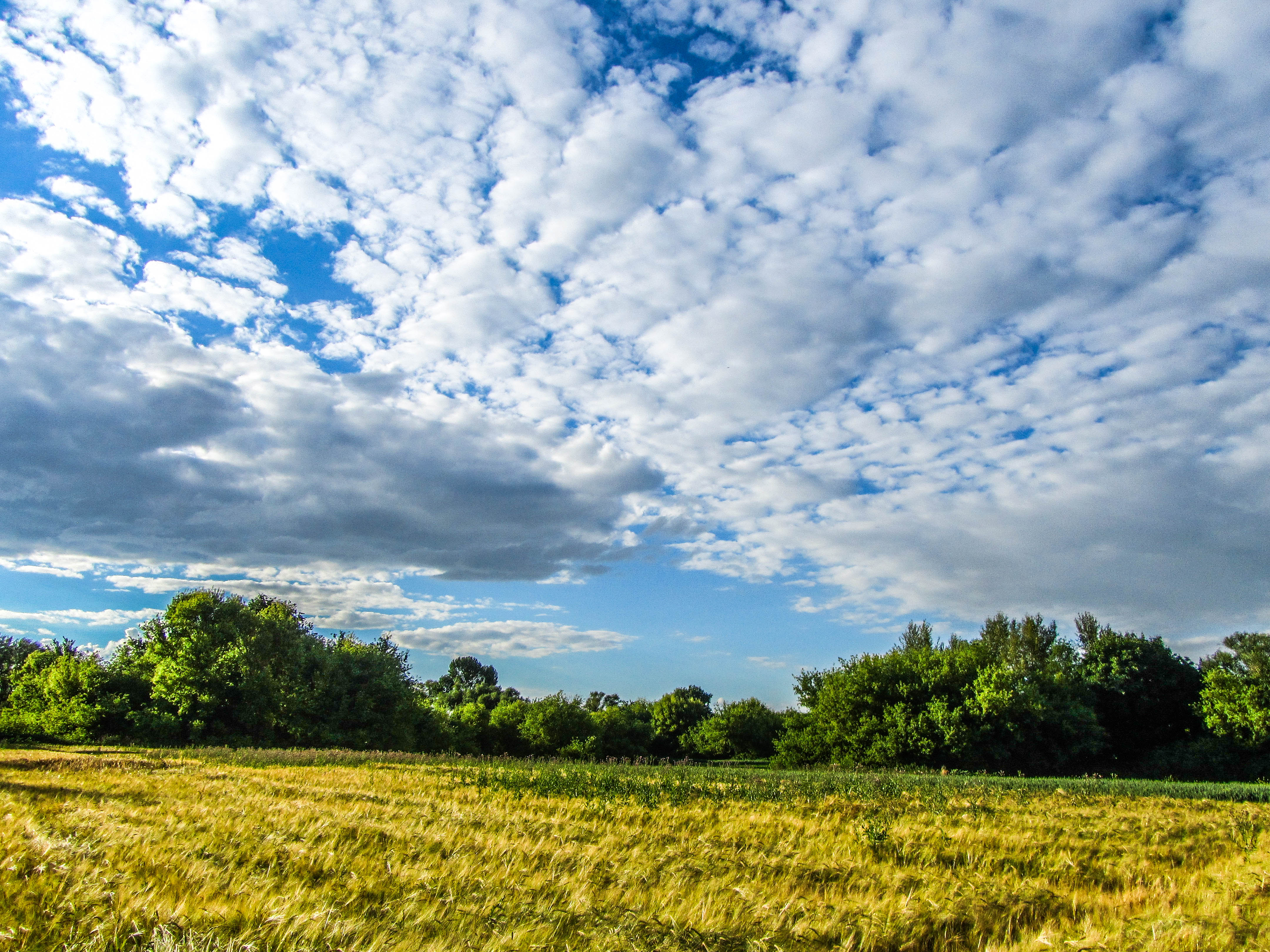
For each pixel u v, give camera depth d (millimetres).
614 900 7926
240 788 16984
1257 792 28656
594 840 11523
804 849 11383
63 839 8688
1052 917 8484
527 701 85938
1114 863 11742
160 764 24703
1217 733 52781
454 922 6711
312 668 56312
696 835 12570
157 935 5539
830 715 50656
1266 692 50906
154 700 50938
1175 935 7434
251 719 49531
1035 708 47625
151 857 8352
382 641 64312
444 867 8805
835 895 8766
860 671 50125
